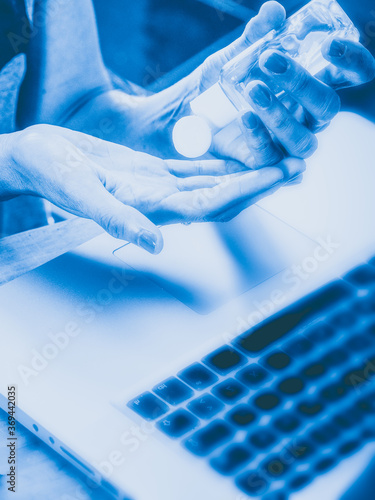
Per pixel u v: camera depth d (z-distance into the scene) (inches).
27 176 26.8
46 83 42.1
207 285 23.2
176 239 25.8
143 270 24.4
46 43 41.5
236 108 25.3
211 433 17.2
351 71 22.9
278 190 27.9
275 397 18.2
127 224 21.3
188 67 45.2
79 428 17.9
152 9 45.2
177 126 26.1
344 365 19.1
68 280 24.4
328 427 17.1
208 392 18.6
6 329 22.2
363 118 31.7
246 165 29.4
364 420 17.3
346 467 16.0
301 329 20.5
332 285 22.1
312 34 26.3
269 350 19.9
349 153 29.6
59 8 41.3
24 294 24.0
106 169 29.5
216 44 44.9
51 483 17.8
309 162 29.2
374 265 22.8
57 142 26.4
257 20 27.6
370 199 26.7
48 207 39.4
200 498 15.7
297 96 23.0
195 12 44.9
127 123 40.2
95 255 25.7
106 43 45.4
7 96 41.8
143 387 19.1
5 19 40.3
